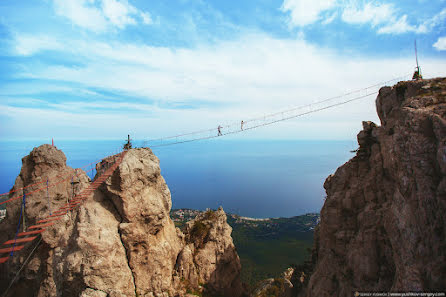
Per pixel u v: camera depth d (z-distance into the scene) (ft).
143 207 130.21
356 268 81.05
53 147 164.55
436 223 54.24
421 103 70.69
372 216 82.38
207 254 165.37
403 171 65.36
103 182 129.80
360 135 103.45
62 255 112.27
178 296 135.64
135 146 160.76
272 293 186.39
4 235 146.92
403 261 59.52
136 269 122.42
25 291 135.54
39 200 147.95
